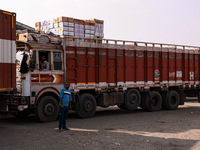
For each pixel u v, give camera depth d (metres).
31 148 6.36
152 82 14.37
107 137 7.62
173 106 15.12
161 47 14.84
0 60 8.42
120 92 13.01
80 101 11.38
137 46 13.77
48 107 10.27
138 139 7.47
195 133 8.41
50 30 12.60
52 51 10.68
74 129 8.83
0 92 8.63
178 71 15.72
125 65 13.23
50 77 10.53
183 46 15.91
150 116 12.32
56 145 6.66
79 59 11.50
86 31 12.76
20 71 9.72
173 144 7.02
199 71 16.95
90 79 11.88
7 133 8.04
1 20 8.48
